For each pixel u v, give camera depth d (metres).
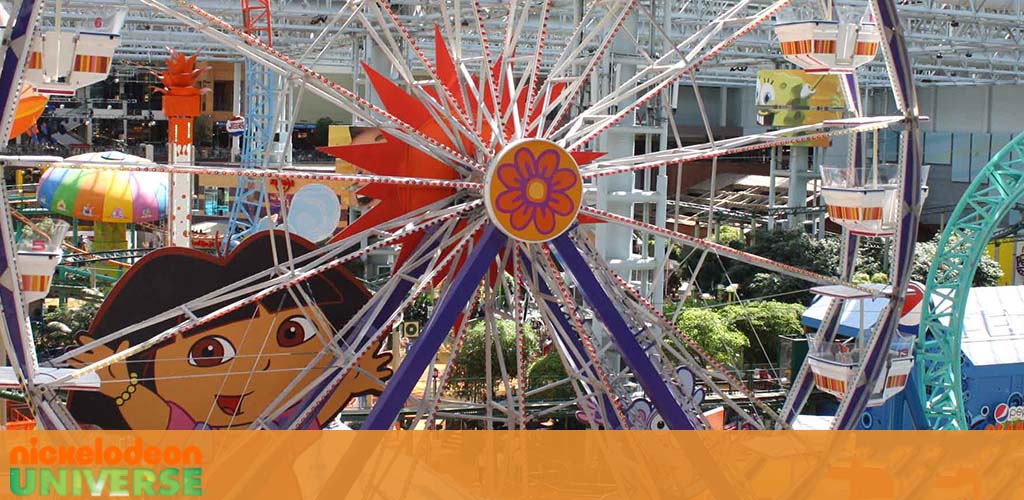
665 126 38.56
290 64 24.05
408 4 51.59
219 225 69.56
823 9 26.69
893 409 36.75
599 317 24.48
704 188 89.69
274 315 27.14
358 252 23.69
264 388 27.03
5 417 29.59
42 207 61.31
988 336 39.78
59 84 22.53
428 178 25.36
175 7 51.22
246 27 43.38
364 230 25.67
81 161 21.30
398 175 25.62
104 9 53.41
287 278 24.69
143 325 23.47
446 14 26.53
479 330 40.69
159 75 38.12
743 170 92.81
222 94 93.69
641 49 29.58
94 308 47.34
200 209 80.00
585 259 25.00
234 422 26.81
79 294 47.81
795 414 28.47
